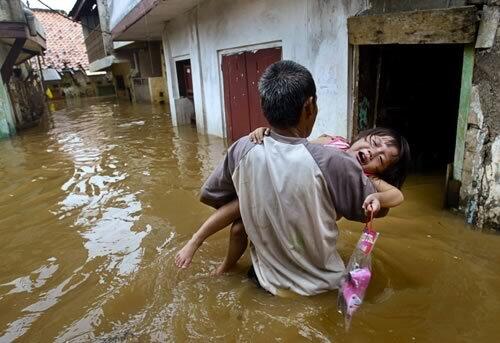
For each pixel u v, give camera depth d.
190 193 5.10
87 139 9.96
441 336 2.12
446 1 3.41
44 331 2.53
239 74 7.26
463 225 3.50
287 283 2.36
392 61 4.78
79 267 3.40
